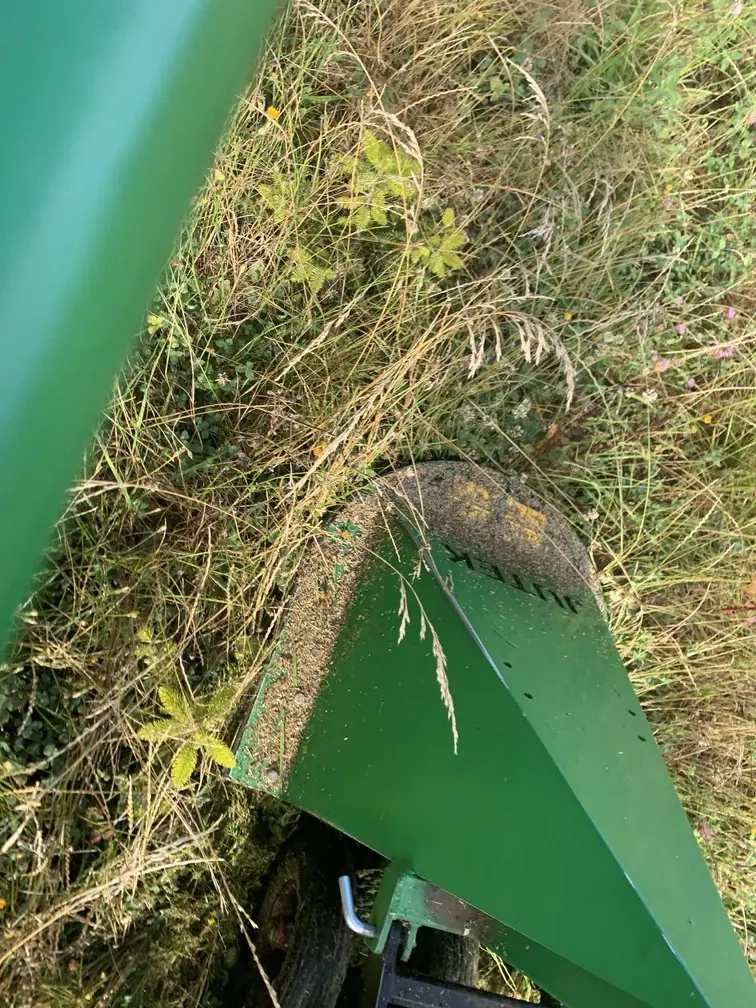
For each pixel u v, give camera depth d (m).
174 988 0.85
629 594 1.02
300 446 0.88
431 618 0.73
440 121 0.94
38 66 0.23
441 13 0.93
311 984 0.78
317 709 0.81
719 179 1.06
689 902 0.54
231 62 0.31
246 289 0.88
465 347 0.93
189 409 0.88
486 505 0.90
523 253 0.96
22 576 0.32
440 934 0.77
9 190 0.23
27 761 0.78
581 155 0.97
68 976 0.78
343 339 0.91
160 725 0.79
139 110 0.25
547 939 0.55
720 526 1.04
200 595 0.84
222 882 0.87
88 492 0.82
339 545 0.85
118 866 0.80
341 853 0.88
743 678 1.04
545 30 0.96
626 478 1.02
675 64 1.00
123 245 0.27
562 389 0.97
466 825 0.61
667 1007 0.49
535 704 0.63
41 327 0.25
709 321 1.04
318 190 0.89
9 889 0.76
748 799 1.05
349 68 0.91
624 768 0.63
